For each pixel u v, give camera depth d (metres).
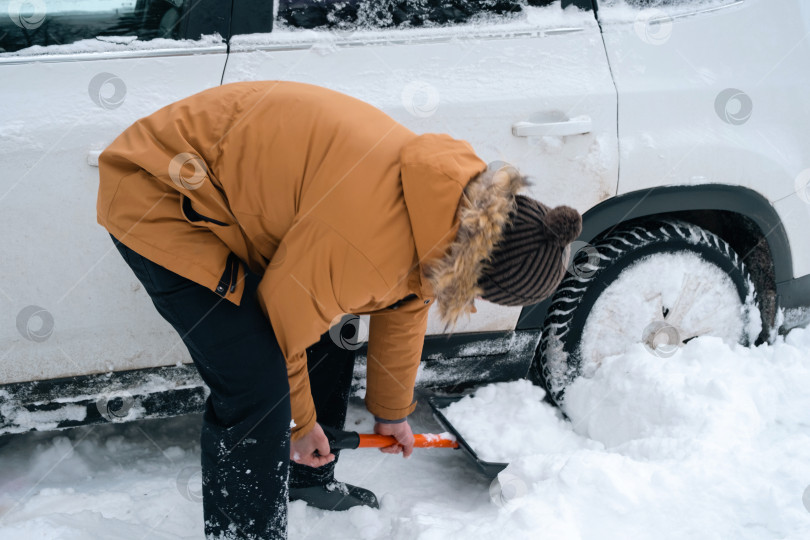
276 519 1.61
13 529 1.75
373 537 1.90
